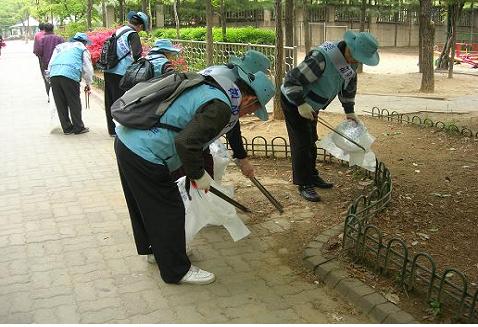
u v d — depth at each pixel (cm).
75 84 784
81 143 747
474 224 427
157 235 342
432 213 448
